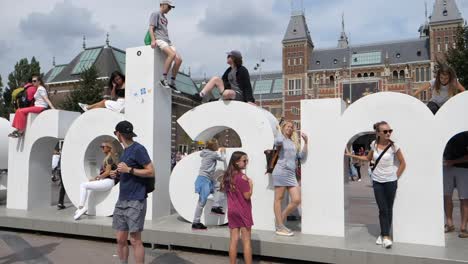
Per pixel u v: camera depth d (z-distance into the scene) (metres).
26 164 8.38
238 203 4.67
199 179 6.36
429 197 5.48
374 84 67.31
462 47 21.17
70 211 8.06
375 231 6.25
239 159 4.77
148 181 4.40
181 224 6.70
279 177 5.85
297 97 72.44
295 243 5.36
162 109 7.42
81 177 7.77
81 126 7.82
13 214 7.61
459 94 5.44
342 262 5.06
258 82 82.75
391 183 5.29
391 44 69.31
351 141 6.30
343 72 69.62
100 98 33.59
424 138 5.55
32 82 8.70
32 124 8.37
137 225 4.29
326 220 5.97
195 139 6.96
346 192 6.18
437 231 5.40
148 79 7.21
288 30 74.12
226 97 6.74
